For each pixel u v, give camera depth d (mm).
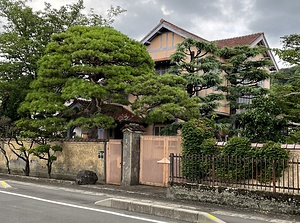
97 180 16031
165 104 15211
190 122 12859
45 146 17031
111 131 23812
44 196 11859
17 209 9391
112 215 8875
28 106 16531
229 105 21109
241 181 11164
